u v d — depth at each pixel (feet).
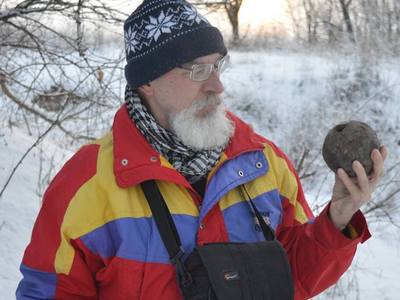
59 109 21.59
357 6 54.08
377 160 5.64
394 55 51.26
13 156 20.47
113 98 20.16
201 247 5.89
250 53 58.34
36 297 6.12
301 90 50.90
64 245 6.07
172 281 5.98
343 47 53.01
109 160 6.25
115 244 6.06
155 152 6.19
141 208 6.07
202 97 6.18
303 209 6.83
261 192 6.49
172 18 6.22
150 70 6.21
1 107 22.54
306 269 6.41
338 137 5.77
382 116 46.57
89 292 6.21
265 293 5.80
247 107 50.52
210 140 6.15
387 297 18.60
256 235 6.36
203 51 6.12
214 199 6.19
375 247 22.68
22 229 16.53
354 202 5.82
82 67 19.07
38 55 21.58
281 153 6.91
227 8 19.43
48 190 6.36
